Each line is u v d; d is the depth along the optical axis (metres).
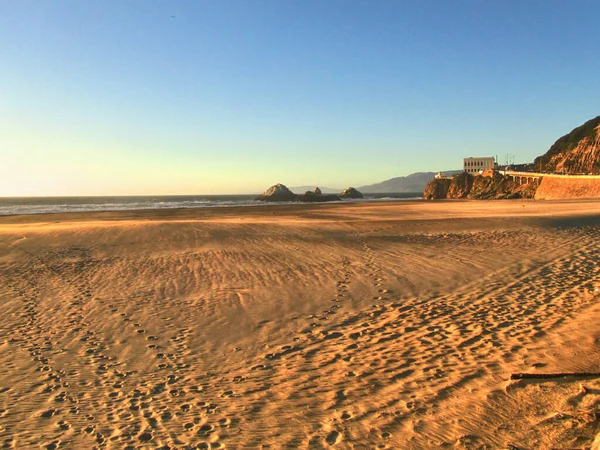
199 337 7.34
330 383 5.43
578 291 8.88
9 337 7.43
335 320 7.93
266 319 8.11
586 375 4.98
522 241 15.60
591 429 3.93
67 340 7.27
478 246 15.01
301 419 4.59
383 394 5.04
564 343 6.11
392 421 4.42
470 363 5.71
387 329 7.32
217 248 15.66
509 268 11.40
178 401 5.14
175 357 6.54
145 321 8.17
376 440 4.10
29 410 4.98
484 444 3.89
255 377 5.75
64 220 34.59
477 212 33.62
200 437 4.32
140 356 6.59
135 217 39.09
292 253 14.47
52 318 8.42
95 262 13.86
